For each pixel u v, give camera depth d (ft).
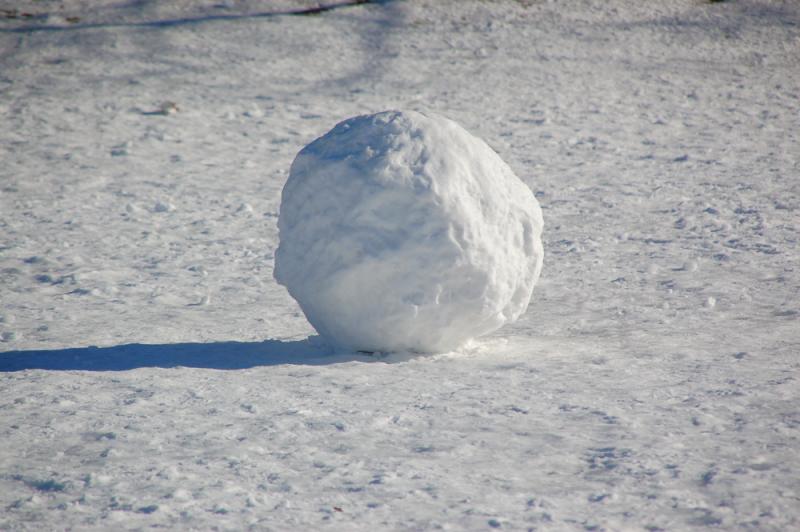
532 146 181.88
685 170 163.43
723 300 95.09
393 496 45.14
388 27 270.26
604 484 46.21
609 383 64.18
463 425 55.36
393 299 69.56
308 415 57.62
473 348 75.92
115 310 95.50
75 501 45.11
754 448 50.49
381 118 72.28
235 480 47.42
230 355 75.20
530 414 57.31
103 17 268.62
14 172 160.45
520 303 73.67
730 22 278.46
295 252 72.13
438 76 234.79
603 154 175.83
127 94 213.25
